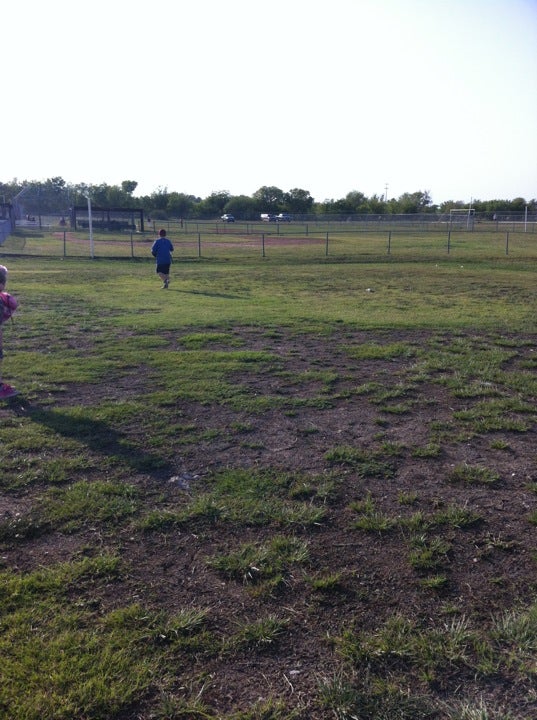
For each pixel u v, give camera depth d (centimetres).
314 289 1941
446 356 941
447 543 396
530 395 739
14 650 293
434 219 8238
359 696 271
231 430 601
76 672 280
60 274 2373
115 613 320
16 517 421
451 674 286
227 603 336
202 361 898
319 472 504
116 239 4962
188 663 291
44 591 340
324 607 333
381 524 415
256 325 1220
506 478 499
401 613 328
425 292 1869
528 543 399
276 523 419
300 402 694
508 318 1338
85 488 464
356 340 1078
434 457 540
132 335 1109
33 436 573
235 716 262
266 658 296
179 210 10744
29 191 9712
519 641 304
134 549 387
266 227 7375
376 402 702
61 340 1057
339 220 8600
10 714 258
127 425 611
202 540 398
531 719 261
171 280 2202
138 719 261
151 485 477
